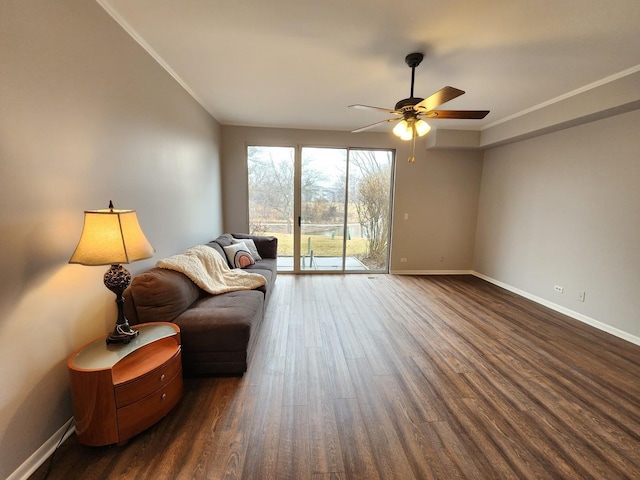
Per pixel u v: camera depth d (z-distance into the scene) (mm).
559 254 3562
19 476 1295
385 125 4500
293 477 1356
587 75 2668
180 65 2590
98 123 1754
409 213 5125
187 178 3158
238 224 4855
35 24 1315
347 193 5047
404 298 3918
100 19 1745
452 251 5277
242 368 2100
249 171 4852
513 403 1902
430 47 2223
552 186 3668
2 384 1223
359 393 1972
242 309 2285
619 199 2912
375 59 2428
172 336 1835
